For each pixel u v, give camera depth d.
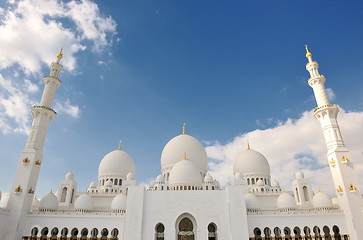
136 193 59.34
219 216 57.62
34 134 65.69
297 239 61.78
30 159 62.53
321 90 68.31
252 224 57.81
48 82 72.88
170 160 78.25
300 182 74.62
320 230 56.66
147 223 57.06
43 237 60.00
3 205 67.50
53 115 70.12
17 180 60.28
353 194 56.31
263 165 82.75
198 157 78.50
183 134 86.06
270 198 73.75
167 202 59.06
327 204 61.59
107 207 73.31
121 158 88.00
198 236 55.84
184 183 64.06
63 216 59.38
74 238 60.47
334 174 61.03
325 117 65.81
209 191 60.12
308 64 72.94
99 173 87.31
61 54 77.94
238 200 57.84
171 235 56.00
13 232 55.50
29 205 60.28
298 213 58.44
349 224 55.56
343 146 61.44
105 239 60.91
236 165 85.88
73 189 77.88
